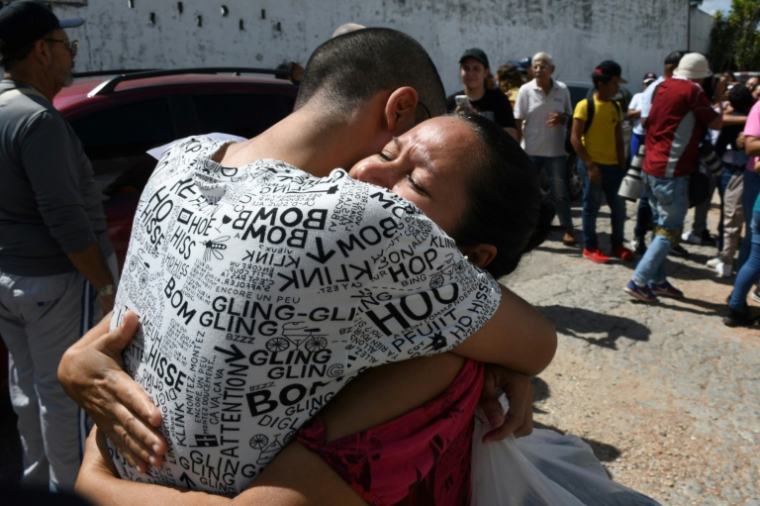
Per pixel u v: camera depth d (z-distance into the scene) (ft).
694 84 14.15
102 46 26.27
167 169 3.31
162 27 27.81
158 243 3.04
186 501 2.82
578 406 10.56
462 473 3.71
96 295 7.59
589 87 27.45
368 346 2.79
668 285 15.53
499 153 3.19
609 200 18.48
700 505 8.20
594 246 18.63
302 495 2.74
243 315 2.62
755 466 8.98
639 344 12.94
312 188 2.72
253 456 2.77
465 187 3.11
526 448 4.42
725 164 17.02
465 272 2.92
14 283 7.13
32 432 7.89
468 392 3.35
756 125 13.74
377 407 2.97
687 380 11.46
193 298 2.74
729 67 83.82
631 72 50.19
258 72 13.16
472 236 3.23
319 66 3.53
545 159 19.26
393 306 2.76
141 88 10.89
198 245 2.78
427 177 3.07
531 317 3.56
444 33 37.83
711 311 14.80
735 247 17.08
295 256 2.59
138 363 3.05
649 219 19.94
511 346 3.43
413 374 3.08
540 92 18.84
